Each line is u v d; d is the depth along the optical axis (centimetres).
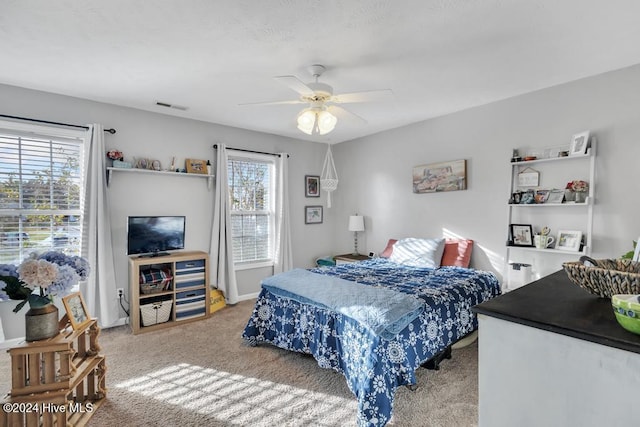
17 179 306
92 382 211
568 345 85
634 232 262
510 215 332
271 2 180
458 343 287
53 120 319
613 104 272
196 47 230
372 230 492
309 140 524
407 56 245
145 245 351
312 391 226
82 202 336
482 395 102
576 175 294
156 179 381
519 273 311
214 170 427
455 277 308
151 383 236
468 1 179
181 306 363
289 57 246
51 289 175
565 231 296
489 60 253
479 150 364
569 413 86
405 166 443
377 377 190
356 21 199
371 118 410
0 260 300
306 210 521
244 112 382
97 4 181
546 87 310
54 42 223
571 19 197
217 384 235
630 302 80
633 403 76
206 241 420
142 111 372
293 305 278
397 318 207
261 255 478
